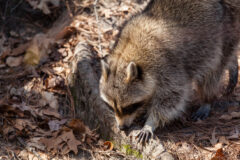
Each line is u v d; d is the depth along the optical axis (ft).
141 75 16.06
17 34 24.59
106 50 21.58
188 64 17.28
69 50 22.07
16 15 25.46
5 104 17.97
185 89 17.21
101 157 16.46
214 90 19.20
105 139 17.42
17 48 23.17
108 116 17.21
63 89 19.93
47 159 16.21
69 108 19.30
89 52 20.67
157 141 16.03
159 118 17.03
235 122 17.89
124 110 16.05
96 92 18.01
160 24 16.94
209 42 17.65
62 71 20.76
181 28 17.01
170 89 16.72
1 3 25.59
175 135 17.03
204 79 18.79
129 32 17.15
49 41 22.77
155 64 16.34
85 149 16.81
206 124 18.01
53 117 18.44
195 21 17.30
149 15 17.43
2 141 16.94
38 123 17.83
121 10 24.73
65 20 24.79
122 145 16.58
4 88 20.17
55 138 16.92
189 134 17.08
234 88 21.57
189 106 19.90
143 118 17.90
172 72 16.58
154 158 15.33
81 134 17.53
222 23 18.03
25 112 18.22
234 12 18.44
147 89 16.29
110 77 15.99
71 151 16.80
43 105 18.98
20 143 16.89
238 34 19.01
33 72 20.89
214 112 19.53
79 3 25.55
